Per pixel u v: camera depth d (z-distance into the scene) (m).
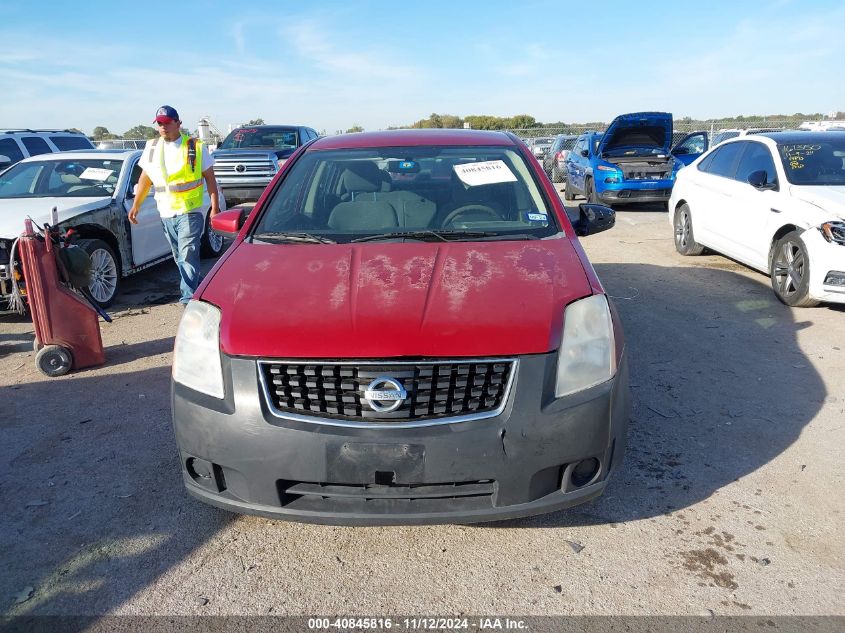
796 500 3.01
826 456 3.39
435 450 2.32
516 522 2.89
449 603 2.42
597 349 2.54
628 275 7.39
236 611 2.40
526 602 2.42
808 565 2.58
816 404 3.98
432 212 3.58
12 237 5.69
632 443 3.54
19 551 2.74
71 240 4.87
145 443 3.66
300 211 3.63
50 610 2.41
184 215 6.02
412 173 3.86
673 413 3.89
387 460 2.32
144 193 6.26
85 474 3.34
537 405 2.38
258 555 2.70
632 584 2.50
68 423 3.93
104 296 6.63
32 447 3.64
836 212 5.67
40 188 7.10
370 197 3.72
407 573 2.59
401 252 3.07
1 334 5.84
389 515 2.40
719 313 5.84
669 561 2.62
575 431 2.40
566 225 3.42
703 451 3.45
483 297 2.62
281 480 2.40
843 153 6.64
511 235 3.32
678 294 6.53
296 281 2.81
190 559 2.68
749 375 4.43
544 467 2.39
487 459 2.35
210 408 2.46
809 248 5.70
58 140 12.32
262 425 2.38
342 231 3.45
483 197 3.66
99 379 4.64
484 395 2.40
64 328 4.70
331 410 2.39
